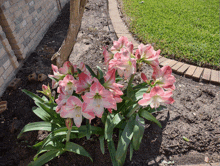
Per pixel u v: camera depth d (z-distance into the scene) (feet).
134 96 6.42
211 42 14.05
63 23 17.02
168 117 8.42
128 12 19.93
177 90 9.98
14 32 10.30
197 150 7.30
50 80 10.33
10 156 6.81
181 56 12.40
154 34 15.20
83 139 7.29
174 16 18.90
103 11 20.15
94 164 6.65
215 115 8.56
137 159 6.89
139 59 4.86
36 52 12.67
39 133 7.48
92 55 12.59
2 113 8.41
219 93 9.83
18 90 9.63
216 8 21.15
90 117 4.42
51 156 5.99
